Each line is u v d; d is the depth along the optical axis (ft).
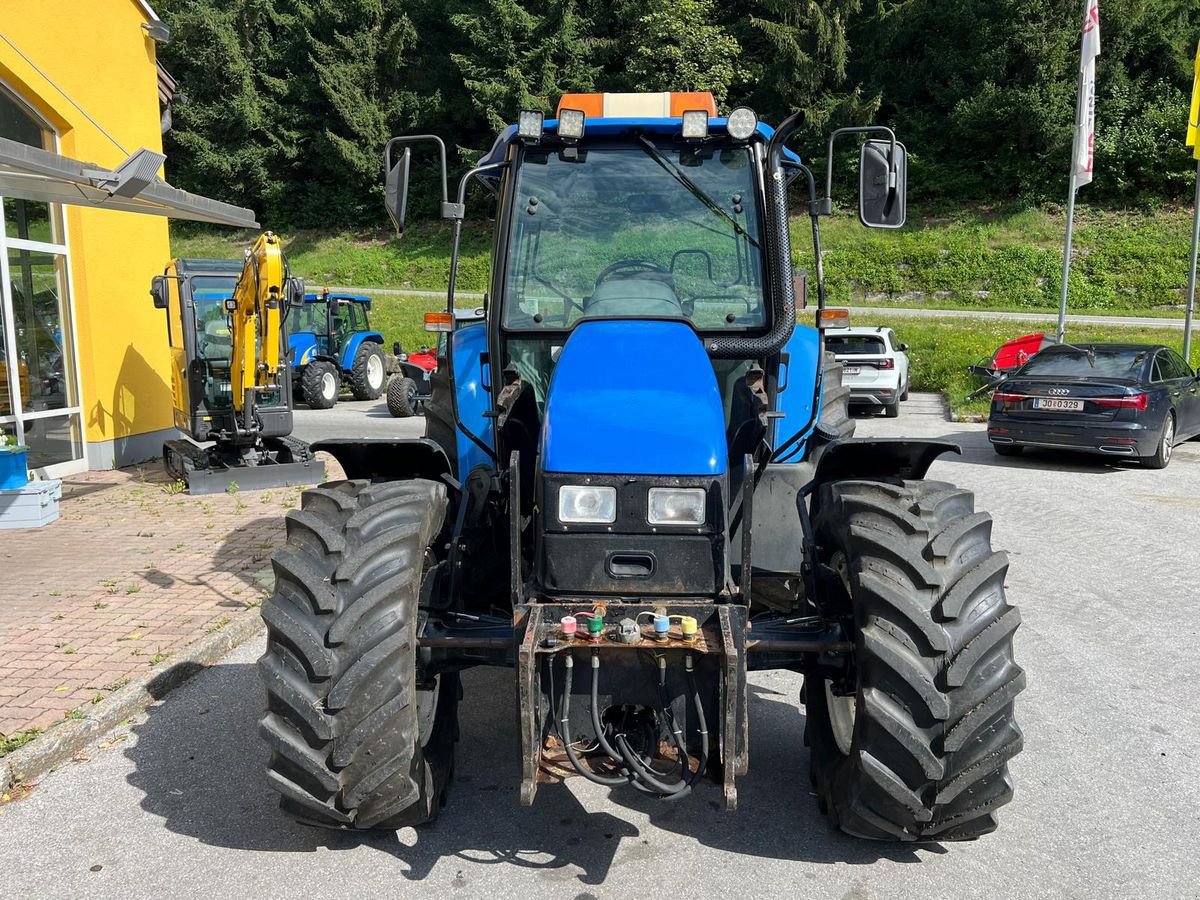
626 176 13.53
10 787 12.88
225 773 13.41
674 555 9.89
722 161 13.55
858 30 140.26
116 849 11.41
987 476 37.40
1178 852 11.42
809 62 131.23
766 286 13.25
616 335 11.28
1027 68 130.93
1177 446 45.62
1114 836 11.78
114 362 38.11
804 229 127.24
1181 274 108.78
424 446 11.96
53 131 35.50
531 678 9.26
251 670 17.35
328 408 62.80
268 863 11.07
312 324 66.33
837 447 11.66
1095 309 105.60
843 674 11.30
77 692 15.48
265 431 36.40
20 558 24.06
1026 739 14.58
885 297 114.32
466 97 147.23
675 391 10.43
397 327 101.40
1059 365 40.60
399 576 10.18
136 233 39.40
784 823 12.00
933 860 11.18
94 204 28.35
